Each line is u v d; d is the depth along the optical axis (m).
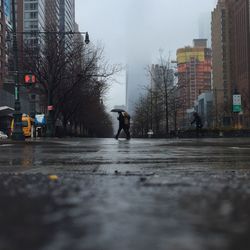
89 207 3.90
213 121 112.19
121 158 12.84
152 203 4.14
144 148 18.95
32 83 29.77
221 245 2.81
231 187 5.22
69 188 5.02
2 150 18.17
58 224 3.29
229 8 165.00
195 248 2.74
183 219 3.51
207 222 3.41
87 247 2.73
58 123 78.25
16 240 2.88
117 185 5.39
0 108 79.12
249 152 15.50
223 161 11.49
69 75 50.94
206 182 5.80
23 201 4.18
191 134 44.34
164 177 6.79
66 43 53.88
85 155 14.41
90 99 66.44
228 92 158.50
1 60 110.75
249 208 3.93
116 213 3.69
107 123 144.50
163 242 2.86
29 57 48.25
